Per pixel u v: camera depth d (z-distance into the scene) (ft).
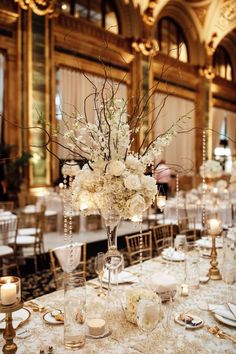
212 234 8.35
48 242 21.15
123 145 6.05
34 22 28.30
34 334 5.68
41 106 28.78
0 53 27.63
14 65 28.07
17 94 27.89
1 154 26.07
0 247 15.40
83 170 6.31
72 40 31.71
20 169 26.99
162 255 9.94
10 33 27.76
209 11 44.68
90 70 33.63
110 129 5.89
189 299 6.97
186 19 45.39
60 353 5.11
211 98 48.91
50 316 6.21
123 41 36.88
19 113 27.89
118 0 37.47
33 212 20.75
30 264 17.66
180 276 8.41
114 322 6.02
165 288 6.75
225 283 7.86
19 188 27.20
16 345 5.15
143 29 38.06
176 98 44.39
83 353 5.10
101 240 21.95
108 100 6.12
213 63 54.49
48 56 29.30
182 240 9.59
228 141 54.44
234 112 56.13
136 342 5.37
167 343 5.34
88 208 6.27
